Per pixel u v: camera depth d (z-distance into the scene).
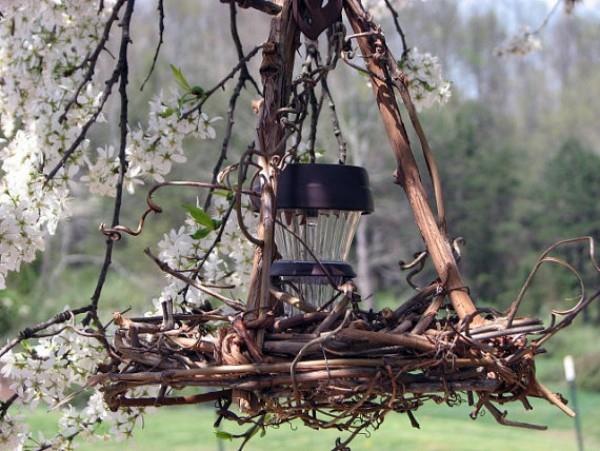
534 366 1.19
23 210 1.77
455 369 1.17
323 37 5.40
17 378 1.79
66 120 1.96
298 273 1.35
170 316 1.27
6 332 8.37
